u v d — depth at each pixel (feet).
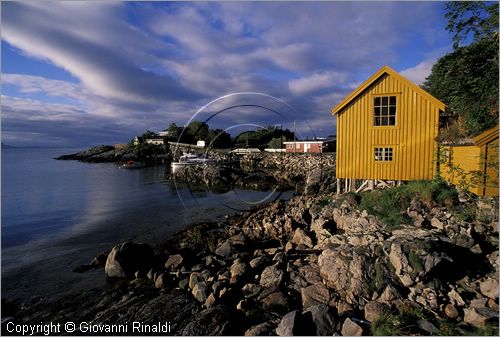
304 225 40.55
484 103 29.66
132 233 45.39
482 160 27.04
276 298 22.34
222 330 19.38
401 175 38.83
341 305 20.20
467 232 24.52
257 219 47.26
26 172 151.33
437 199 30.76
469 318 17.48
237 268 27.27
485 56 31.09
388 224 29.55
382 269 21.83
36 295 26.76
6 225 50.83
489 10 31.22
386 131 39.45
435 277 20.75
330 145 154.20
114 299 25.49
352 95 40.60
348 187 44.55
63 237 43.96
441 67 36.76
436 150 36.55
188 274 29.09
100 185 101.09
